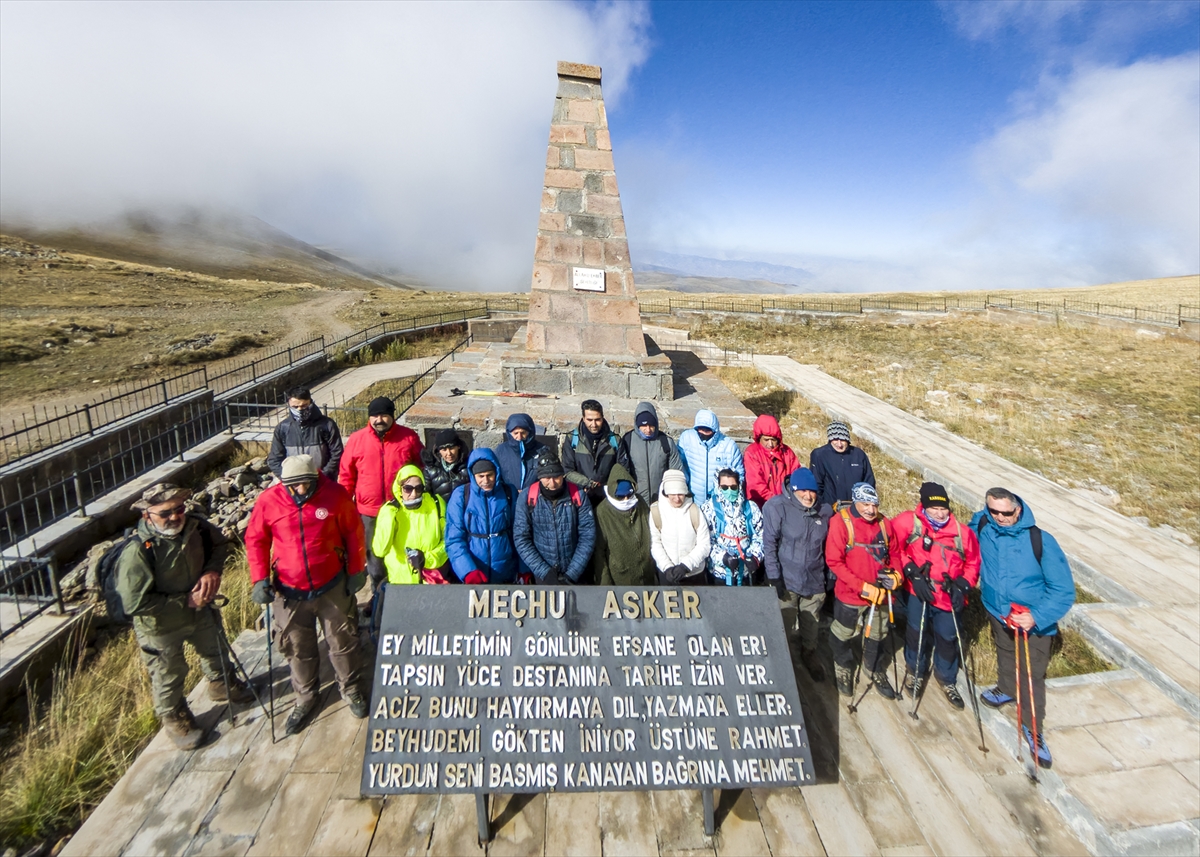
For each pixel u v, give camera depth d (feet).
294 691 14.46
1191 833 11.51
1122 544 25.82
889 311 108.58
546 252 31.40
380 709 10.87
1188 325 75.97
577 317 31.58
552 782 10.59
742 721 11.28
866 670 15.93
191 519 12.57
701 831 11.30
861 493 13.93
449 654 11.34
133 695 15.64
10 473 28.73
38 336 74.69
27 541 25.40
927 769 12.90
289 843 10.87
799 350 79.71
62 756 12.92
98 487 33.53
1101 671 17.69
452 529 14.10
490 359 40.78
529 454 16.94
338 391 57.82
